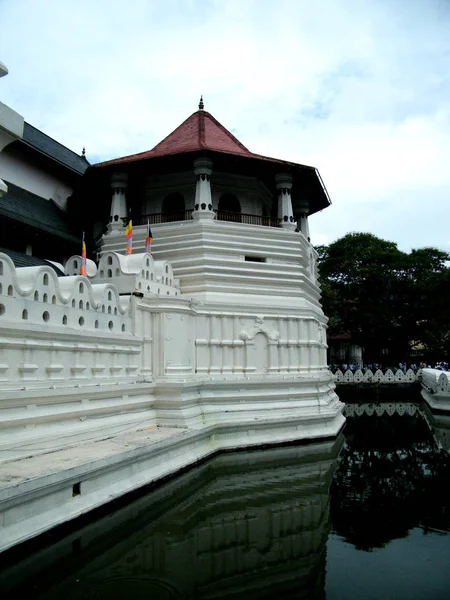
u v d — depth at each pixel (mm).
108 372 14312
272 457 16812
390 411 31578
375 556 8945
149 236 18750
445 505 11914
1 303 10594
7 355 10758
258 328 19781
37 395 10938
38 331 11461
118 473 10906
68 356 12672
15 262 17234
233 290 20547
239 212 23016
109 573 8242
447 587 7781
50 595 7410
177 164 21922
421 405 35156
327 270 47781
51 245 21625
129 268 17094
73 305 13070
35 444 10828
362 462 16625
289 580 8031
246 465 15758
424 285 44219
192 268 20359
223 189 23797
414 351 56406
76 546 9070
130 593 7543
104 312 14484
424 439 21062
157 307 16938
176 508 11594
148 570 8383
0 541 7578
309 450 18047
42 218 21547
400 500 12352
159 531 10180
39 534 8266
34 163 23562
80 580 7977
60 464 9617
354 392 39656
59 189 25406
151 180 23938
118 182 22438
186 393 16328
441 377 29016
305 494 12844
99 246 22969
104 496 10125
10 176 22031
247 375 19234
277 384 19125
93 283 17109
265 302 20859
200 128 24500
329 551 9211
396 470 15508
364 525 10586
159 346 16891
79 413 12516
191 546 9430
